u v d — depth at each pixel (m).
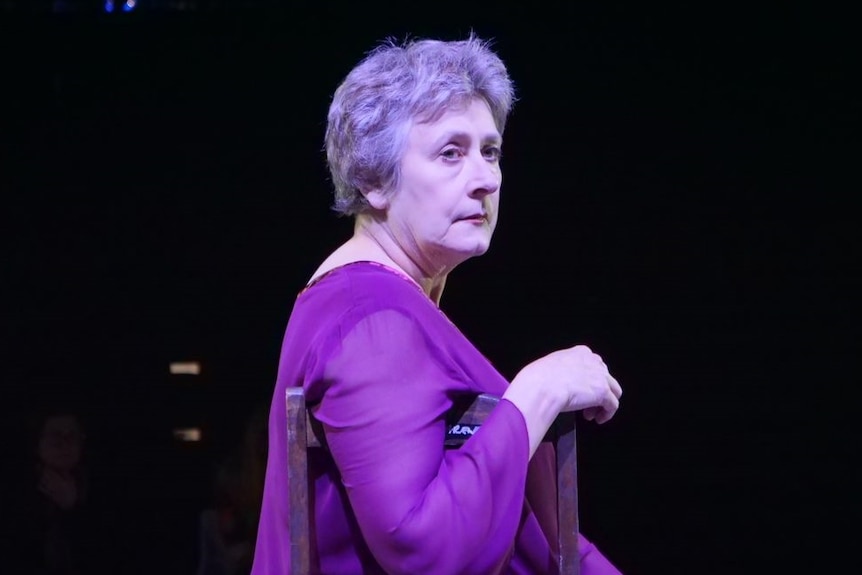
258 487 12.30
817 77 14.15
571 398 4.37
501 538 4.15
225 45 14.34
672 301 14.48
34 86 14.32
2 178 14.43
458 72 4.58
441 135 4.53
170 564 14.38
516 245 14.58
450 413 4.38
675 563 14.52
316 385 4.25
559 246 14.54
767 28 14.15
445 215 4.55
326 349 4.25
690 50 14.24
